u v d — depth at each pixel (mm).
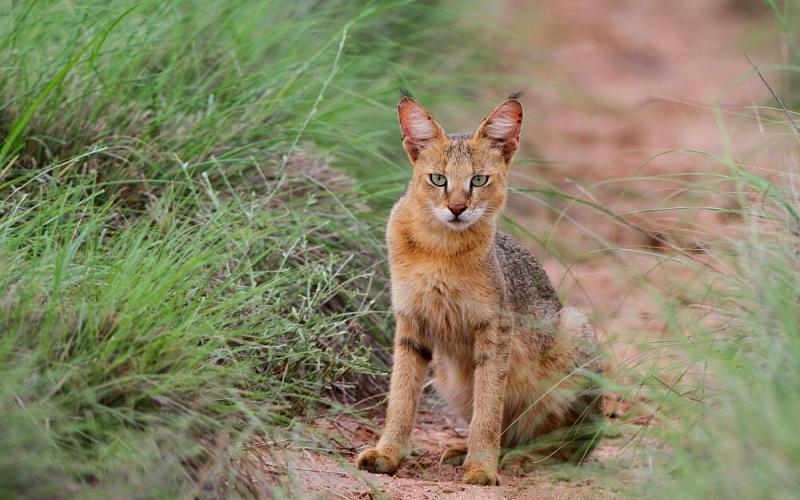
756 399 7324
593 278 15297
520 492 8914
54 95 11039
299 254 11266
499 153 9984
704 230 10383
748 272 8805
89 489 6613
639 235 15742
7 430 6375
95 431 6906
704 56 29672
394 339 10820
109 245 9750
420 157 9859
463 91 17453
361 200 12312
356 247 11984
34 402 6793
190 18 13047
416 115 9977
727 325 8859
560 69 26359
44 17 11242
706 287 9125
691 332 8961
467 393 10320
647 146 22078
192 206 11070
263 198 11383
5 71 10820
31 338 7316
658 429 8172
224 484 7379
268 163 12094
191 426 7449
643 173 19984
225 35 13570
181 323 8266
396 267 9852
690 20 32844
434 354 10375
